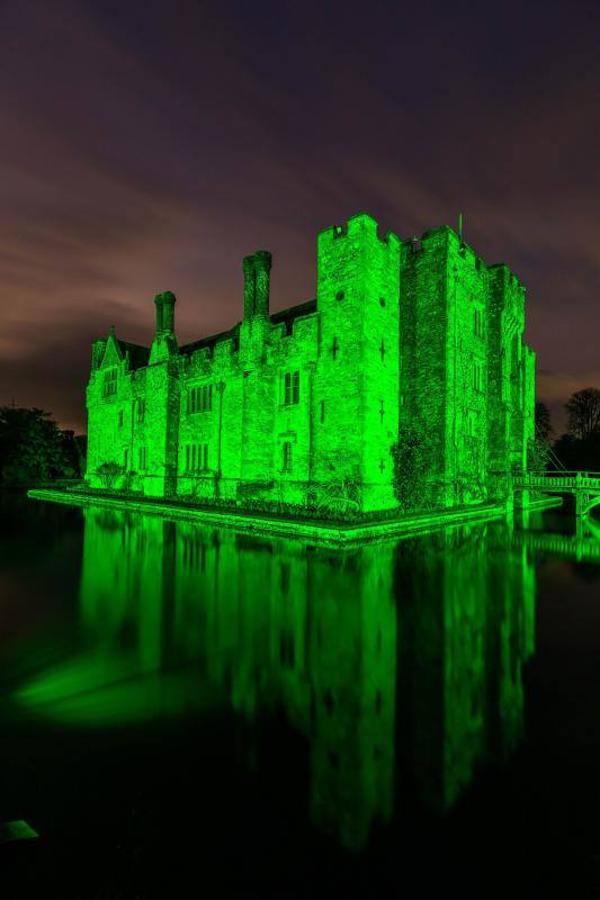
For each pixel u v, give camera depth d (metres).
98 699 7.58
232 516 26.80
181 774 5.66
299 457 30.69
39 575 15.79
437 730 6.68
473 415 35.94
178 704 7.44
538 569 16.69
